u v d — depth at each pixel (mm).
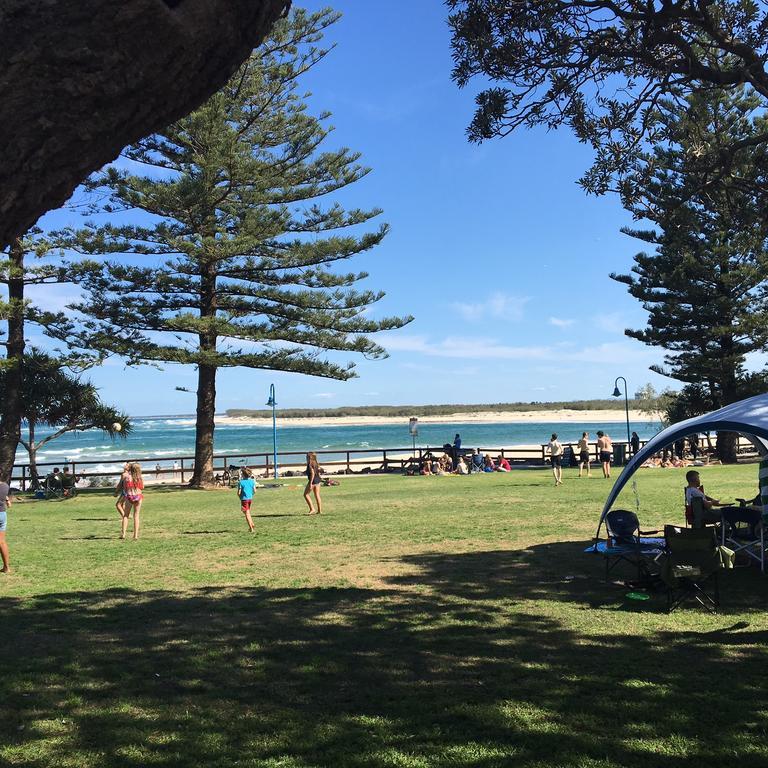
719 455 32344
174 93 1616
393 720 4223
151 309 25969
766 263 31281
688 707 4324
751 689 4617
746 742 3799
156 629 6488
